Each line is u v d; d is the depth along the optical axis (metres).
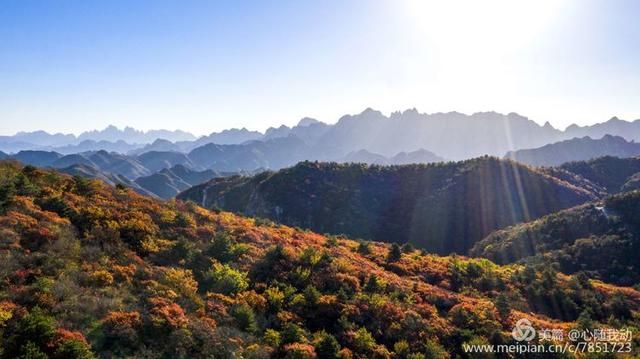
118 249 22.30
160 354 14.48
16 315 13.98
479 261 43.62
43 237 20.61
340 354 17.70
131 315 15.69
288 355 16.56
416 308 24.36
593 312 29.77
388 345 20.14
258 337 17.88
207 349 15.44
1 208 22.80
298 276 24.61
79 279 17.86
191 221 31.62
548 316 29.64
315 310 21.36
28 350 12.16
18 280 16.55
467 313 24.58
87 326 14.75
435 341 20.73
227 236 28.45
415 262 37.94
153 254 23.59
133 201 32.72
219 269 23.09
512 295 31.53
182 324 16.17
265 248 30.39
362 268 30.31
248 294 21.05
